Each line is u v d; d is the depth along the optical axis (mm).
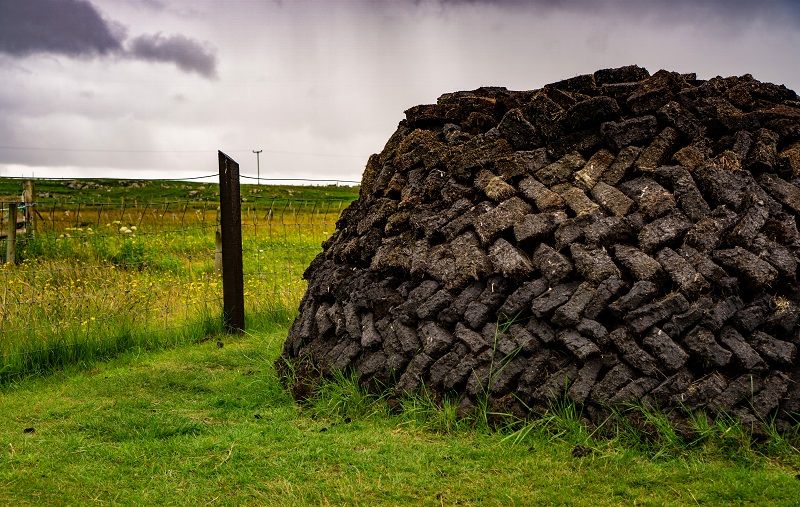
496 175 6516
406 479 4688
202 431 5770
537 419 5340
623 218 5793
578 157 6336
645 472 4645
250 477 4793
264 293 10633
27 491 4621
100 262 12227
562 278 5641
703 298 5258
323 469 4918
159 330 8734
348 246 7188
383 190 7410
